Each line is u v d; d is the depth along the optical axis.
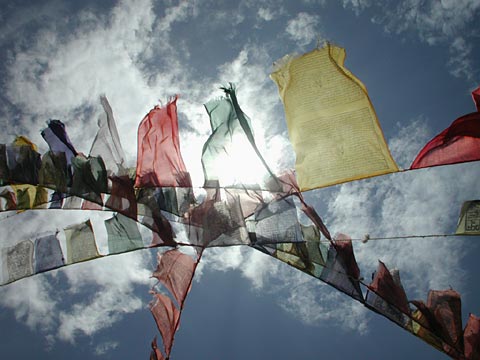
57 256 5.27
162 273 5.49
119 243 5.22
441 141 4.73
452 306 4.98
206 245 4.83
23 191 5.40
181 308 5.24
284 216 4.92
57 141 5.12
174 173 5.01
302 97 5.02
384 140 4.77
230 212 4.91
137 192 5.09
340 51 5.05
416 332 5.00
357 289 5.01
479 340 4.90
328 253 5.11
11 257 5.28
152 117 5.19
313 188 4.83
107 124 5.20
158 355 5.31
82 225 5.38
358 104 4.88
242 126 4.88
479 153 4.62
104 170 4.97
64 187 4.95
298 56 5.12
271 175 4.91
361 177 4.74
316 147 4.90
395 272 5.04
